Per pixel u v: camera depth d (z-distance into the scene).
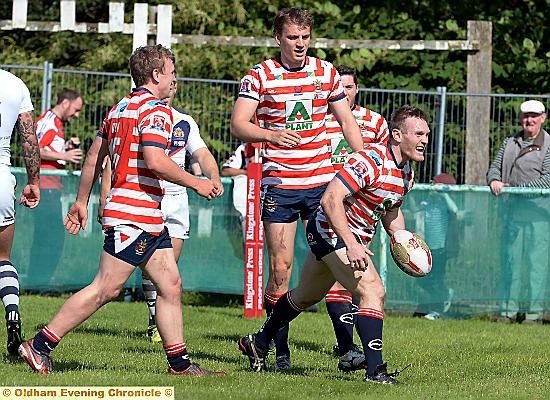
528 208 38.59
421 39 58.69
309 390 21.09
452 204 38.78
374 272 22.55
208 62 57.31
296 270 39.34
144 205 21.61
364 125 29.36
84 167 22.80
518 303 38.81
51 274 40.56
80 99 41.81
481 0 62.09
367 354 22.45
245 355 26.16
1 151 25.47
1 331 29.64
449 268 38.88
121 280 21.83
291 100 25.55
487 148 45.81
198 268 40.59
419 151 21.89
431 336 32.72
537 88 58.19
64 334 22.16
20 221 40.34
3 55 62.62
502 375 24.69
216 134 45.72
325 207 21.53
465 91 56.22
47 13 69.38
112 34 61.97
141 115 21.42
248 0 62.00
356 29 59.00
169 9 47.56
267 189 25.92
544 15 60.81
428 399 20.36
